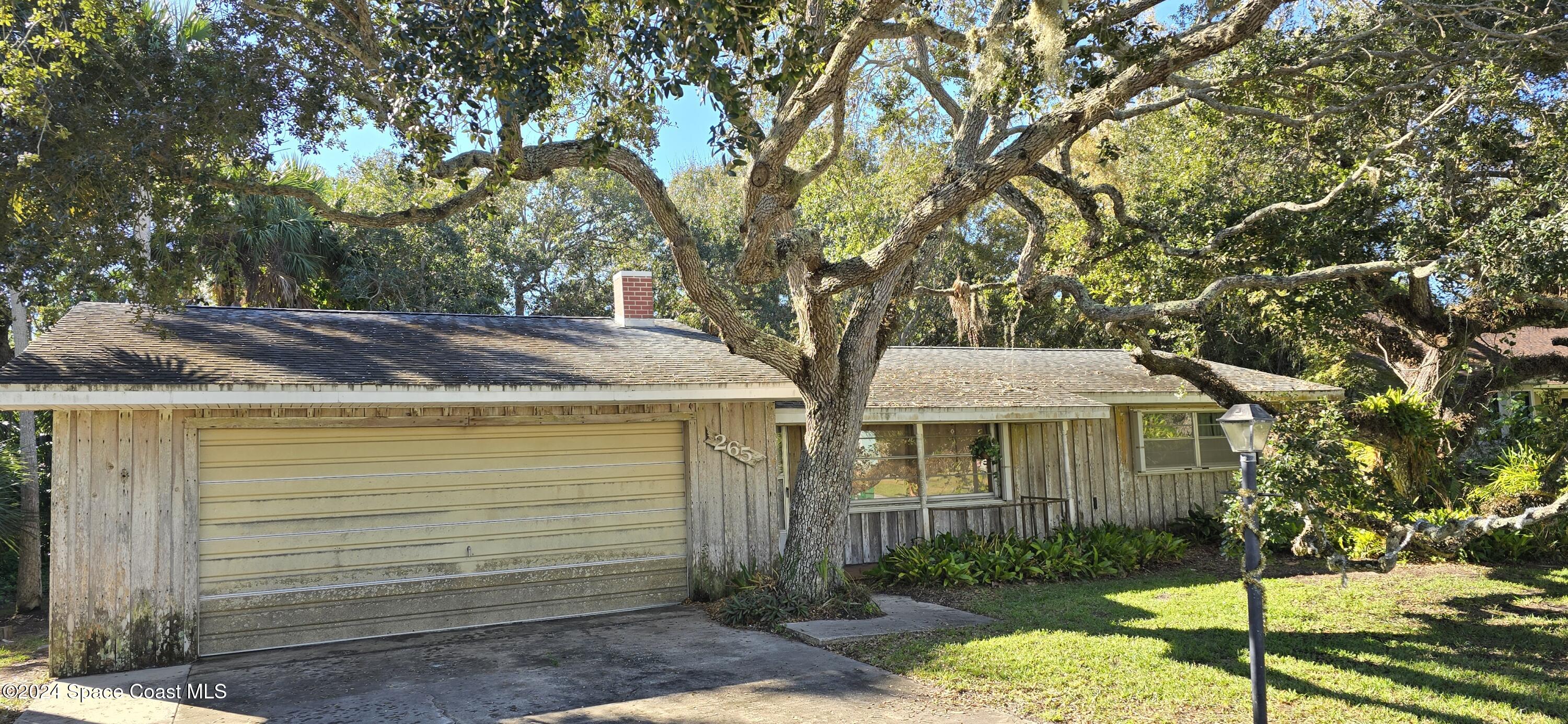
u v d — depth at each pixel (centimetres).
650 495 1075
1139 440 1547
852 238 1689
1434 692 669
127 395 778
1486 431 1553
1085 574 1243
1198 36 745
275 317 1112
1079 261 1325
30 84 735
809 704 675
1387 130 1243
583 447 1046
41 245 819
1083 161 1477
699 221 3081
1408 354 1587
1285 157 1424
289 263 1836
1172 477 1588
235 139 812
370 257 2281
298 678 772
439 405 941
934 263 2758
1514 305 1198
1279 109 1330
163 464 848
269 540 892
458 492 981
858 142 1598
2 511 1181
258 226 1709
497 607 987
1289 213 1262
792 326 3025
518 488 1009
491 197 873
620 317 1323
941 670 751
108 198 801
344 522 927
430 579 959
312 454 919
